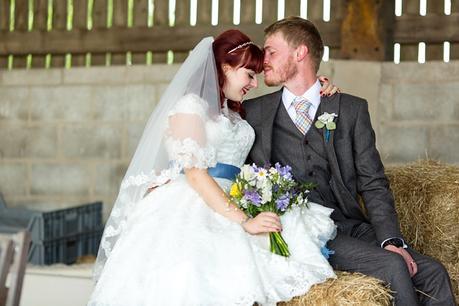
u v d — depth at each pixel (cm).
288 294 312
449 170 428
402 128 671
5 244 252
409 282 328
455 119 661
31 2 781
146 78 720
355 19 699
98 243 710
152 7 757
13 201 751
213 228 327
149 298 312
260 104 380
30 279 563
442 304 341
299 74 374
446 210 410
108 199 731
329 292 309
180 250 318
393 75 673
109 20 766
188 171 337
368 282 313
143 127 720
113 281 323
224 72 359
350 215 373
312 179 371
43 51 776
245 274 311
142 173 347
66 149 740
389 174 432
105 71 731
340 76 678
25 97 748
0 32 783
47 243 637
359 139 371
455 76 661
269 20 730
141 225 333
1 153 754
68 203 740
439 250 412
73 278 568
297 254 325
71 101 738
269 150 368
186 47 747
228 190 345
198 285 310
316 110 376
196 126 338
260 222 325
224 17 740
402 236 395
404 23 703
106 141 730
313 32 375
